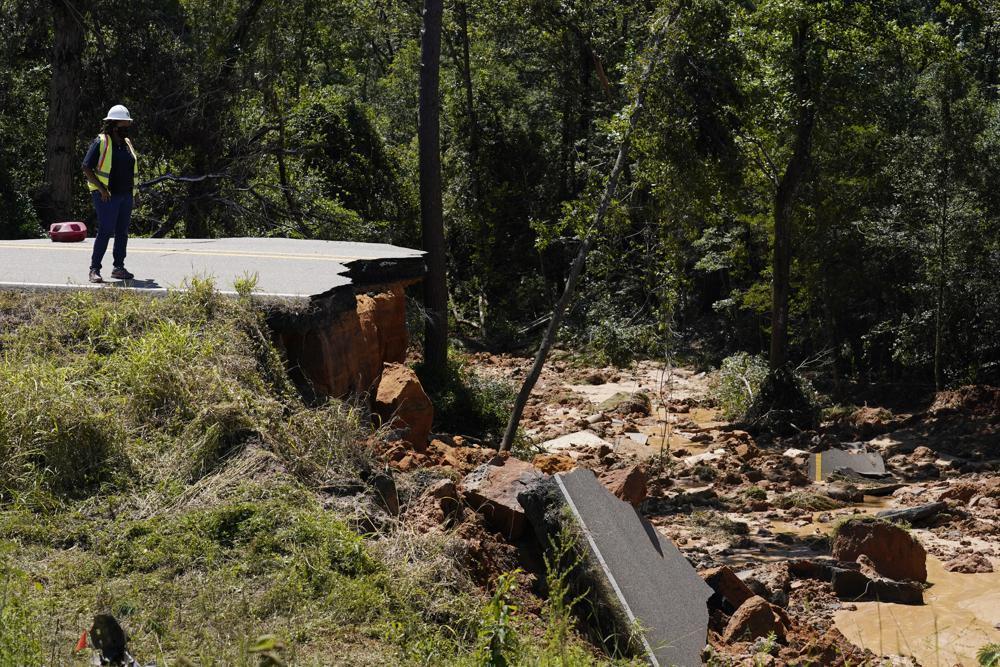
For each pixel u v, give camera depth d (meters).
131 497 7.44
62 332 9.53
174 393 8.53
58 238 14.79
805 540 11.98
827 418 22.27
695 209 21.77
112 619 5.35
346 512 7.66
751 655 7.17
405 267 14.65
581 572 7.49
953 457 17.52
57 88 24.25
